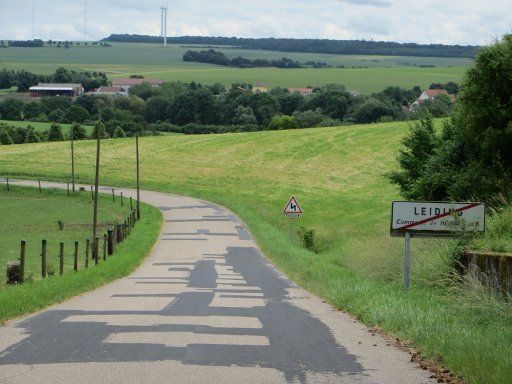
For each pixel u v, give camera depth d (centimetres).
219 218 5809
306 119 14800
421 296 1320
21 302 1370
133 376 722
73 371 743
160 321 1139
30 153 10962
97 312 1273
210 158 10169
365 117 15088
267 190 7644
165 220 5697
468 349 800
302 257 2830
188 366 773
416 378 741
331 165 9050
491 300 1086
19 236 4719
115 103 15225
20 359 806
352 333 1038
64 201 7231
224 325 1100
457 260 1417
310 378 732
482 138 3075
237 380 714
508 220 1641
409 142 3812
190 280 2188
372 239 2809
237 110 15325
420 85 19725
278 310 1336
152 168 9612
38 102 14912
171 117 15375
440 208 1417
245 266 2830
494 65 2977
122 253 3247
